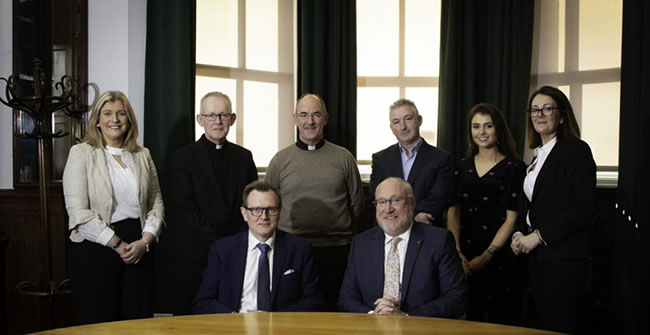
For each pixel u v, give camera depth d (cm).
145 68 388
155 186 316
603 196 387
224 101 322
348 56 423
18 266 378
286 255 265
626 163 362
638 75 354
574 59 418
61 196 376
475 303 327
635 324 348
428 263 256
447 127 412
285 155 341
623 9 368
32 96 352
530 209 294
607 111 410
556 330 281
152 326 190
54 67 381
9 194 375
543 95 291
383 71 446
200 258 315
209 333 180
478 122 333
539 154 297
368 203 416
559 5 420
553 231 278
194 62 397
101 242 284
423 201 325
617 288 366
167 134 386
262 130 436
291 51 443
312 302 266
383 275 260
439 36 441
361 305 254
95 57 384
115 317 293
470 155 346
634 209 351
